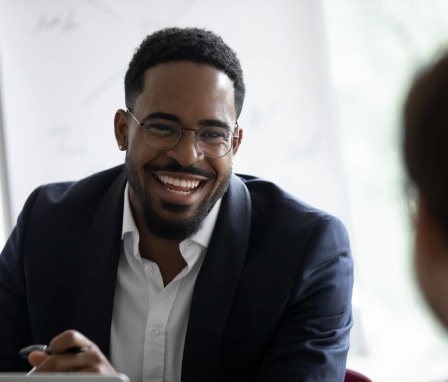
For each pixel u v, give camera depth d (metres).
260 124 4.34
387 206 4.79
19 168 4.25
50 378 1.31
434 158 0.63
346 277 2.46
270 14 4.32
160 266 2.39
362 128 4.78
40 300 2.44
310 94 4.36
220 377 2.32
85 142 4.28
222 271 2.31
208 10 4.29
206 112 2.21
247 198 2.50
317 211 2.52
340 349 2.31
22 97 4.23
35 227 2.57
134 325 2.36
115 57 4.26
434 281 0.68
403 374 4.47
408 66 4.61
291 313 2.34
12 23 4.21
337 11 4.73
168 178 2.25
